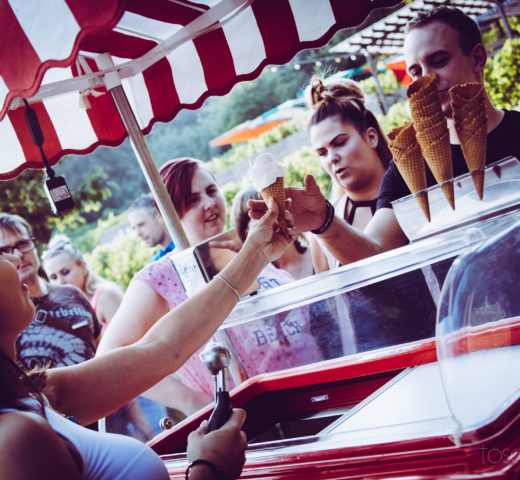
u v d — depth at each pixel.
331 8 1.85
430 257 1.30
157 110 2.37
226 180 9.00
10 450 0.77
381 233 2.12
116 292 4.11
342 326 1.54
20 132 2.23
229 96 18.38
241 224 3.02
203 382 1.87
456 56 2.18
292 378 1.62
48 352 3.24
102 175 9.70
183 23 1.92
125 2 1.03
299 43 1.96
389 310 1.44
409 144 1.42
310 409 1.60
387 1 1.76
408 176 1.47
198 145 20.02
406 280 1.37
